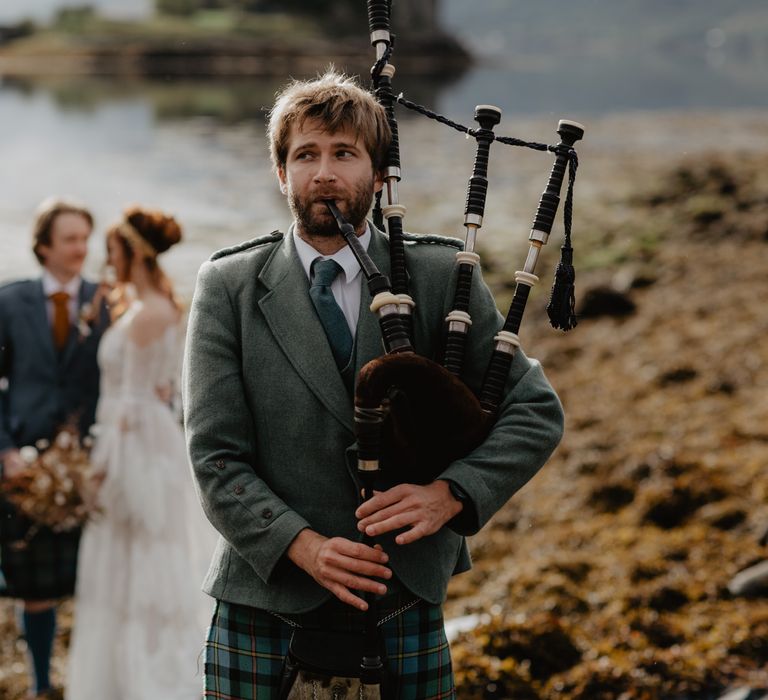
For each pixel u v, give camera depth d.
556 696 3.43
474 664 3.51
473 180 2.01
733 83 49.66
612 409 7.00
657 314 9.30
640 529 5.02
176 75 41.00
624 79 52.34
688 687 3.47
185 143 18.95
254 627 1.92
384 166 2.00
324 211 1.88
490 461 1.84
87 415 3.88
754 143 20.67
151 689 3.46
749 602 4.07
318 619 1.88
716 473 5.40
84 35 47.66
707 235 11.90
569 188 2.00
